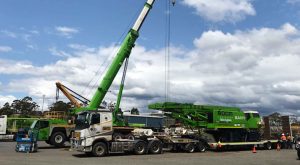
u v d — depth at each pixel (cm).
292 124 4725
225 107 3086
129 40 2834
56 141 2944
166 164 1800
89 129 2211
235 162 1975
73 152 2495
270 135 3453
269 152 2894
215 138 2988
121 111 2670
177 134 2836
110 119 2317
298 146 2242
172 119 3234
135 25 2886
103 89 2711
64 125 3009
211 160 2075
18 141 2486
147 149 2462
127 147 2362
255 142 3161
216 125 2916
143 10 2936
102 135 2261
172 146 2708
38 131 2800
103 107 2709
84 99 3058
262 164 1880
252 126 3188
